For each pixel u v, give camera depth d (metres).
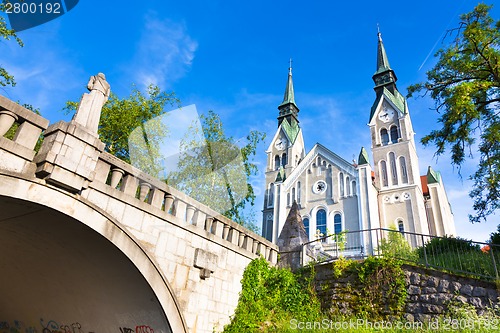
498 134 14.73
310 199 37.84
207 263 11.03
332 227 35.12
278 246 15.25
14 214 8.67
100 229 8.46
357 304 11.77
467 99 14.55
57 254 10.23
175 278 10.10
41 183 7.56
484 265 10.99
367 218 33.22
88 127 8.40
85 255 9.70
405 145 38.31
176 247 10.33
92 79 8.95
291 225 15.77
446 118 16.17
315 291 12.95
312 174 39.06
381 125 41.25
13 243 10.62
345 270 12.66
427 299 10.83
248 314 11.91
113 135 18.45
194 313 10.43
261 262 13.51
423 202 38.06
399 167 37.62
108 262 9.48
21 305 13.47
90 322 11.71
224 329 11.39
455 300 10.43
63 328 12.68
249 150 20.86
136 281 9.51
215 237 11.68
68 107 18.59
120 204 9.14
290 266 14.33
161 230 9.99
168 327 9.70
